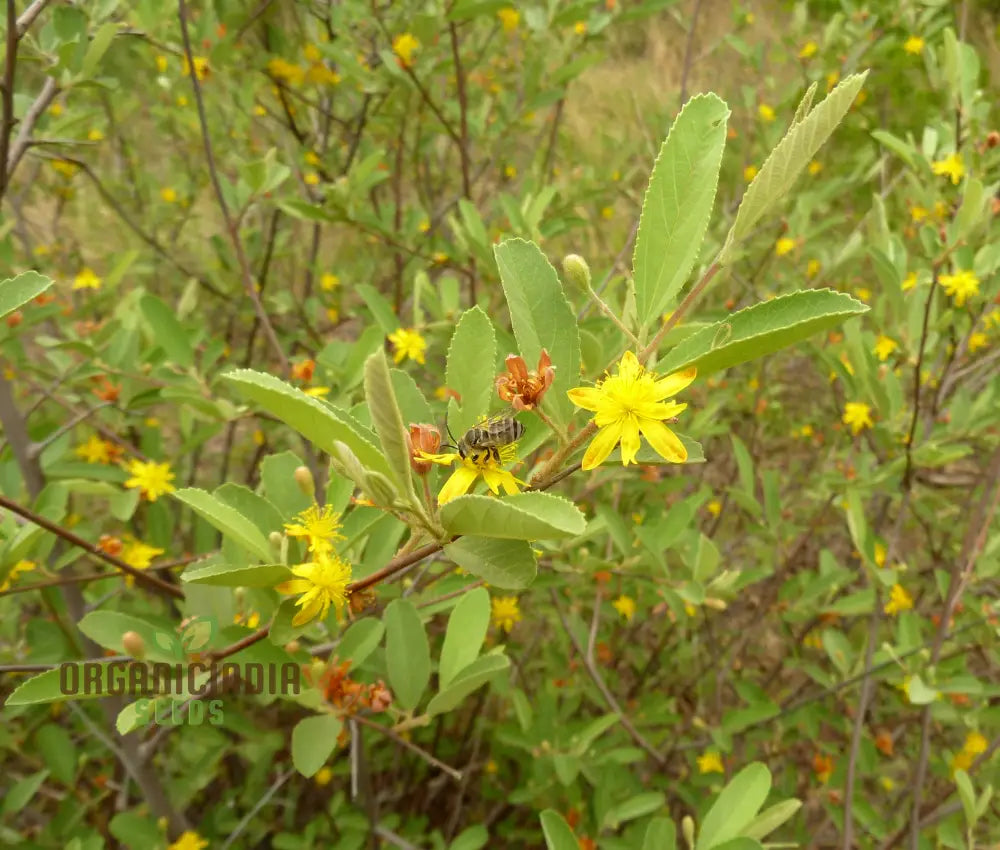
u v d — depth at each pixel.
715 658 0.41
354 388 0.31
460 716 0.47
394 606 0.21
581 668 0.42
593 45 0.54
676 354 0.14
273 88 0.50
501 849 0.45
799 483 0.56
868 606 0.35
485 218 0.62
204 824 0.41
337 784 0.43
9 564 0.20
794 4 0.75
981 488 0.43
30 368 0.36
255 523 0.19
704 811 0.36
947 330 0.37
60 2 0.28
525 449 0.16
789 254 0.52
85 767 0.41
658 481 0.42
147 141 0.76
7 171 0.25
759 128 0.58
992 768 0.34
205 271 0.64
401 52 0.40
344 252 0.69
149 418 0.42
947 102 0.38
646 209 0.14
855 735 0.31
